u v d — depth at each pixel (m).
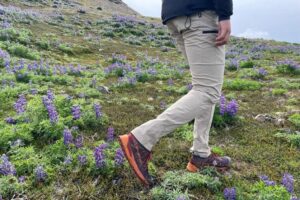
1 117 2.65
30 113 2.47
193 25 1.65
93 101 3.31
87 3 22.02
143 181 1.68
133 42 10.02
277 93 4.27
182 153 2.21
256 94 4.27
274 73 5.88
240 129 2.85
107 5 23.83
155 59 7.24
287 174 1.92
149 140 1.66
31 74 4.12
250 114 3.34
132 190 1.76
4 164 1.80
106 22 13.10
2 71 4.16
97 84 4.30
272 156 2.35
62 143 2.07
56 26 10.46
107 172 1.85
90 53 7.61
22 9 13.31
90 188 1.75
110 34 10.67
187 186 1.80
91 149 2.15
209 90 1.68
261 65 6.63
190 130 2.61
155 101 3.67
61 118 2.43
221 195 1.76
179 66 6.50
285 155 2.39
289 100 3.93
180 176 1.85
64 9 16.28
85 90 3.76
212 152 2.07
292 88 4.64
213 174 1.92
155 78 5.10
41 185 1.75
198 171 1.92
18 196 1.67
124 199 1.70
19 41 6.69
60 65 5.58
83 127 2.49
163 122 1.66
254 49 10.68
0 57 4.79
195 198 1.73
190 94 1.70
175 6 1.68
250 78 5.43
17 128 2.27
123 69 5.23
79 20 12.95
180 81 5.02
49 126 2.26
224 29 1.61
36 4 15.98
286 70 5.85
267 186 1.83
